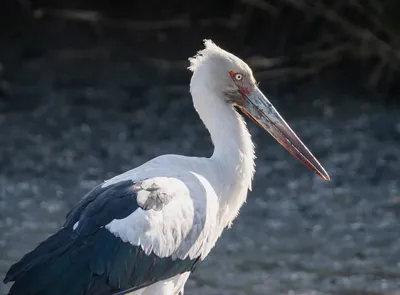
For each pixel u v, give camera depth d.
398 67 20.72
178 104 20.30
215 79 9.47
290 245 13.19
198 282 11.76
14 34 22.11
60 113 19.69
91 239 7.90
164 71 21.55
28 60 21.77
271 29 21.84
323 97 20.62
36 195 15.35
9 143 17.95
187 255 8.51
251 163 9.45
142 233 8.10
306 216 14.39
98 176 16.42
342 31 21.45
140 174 8.64
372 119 19.11
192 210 8.52
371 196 15.22
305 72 21.02
